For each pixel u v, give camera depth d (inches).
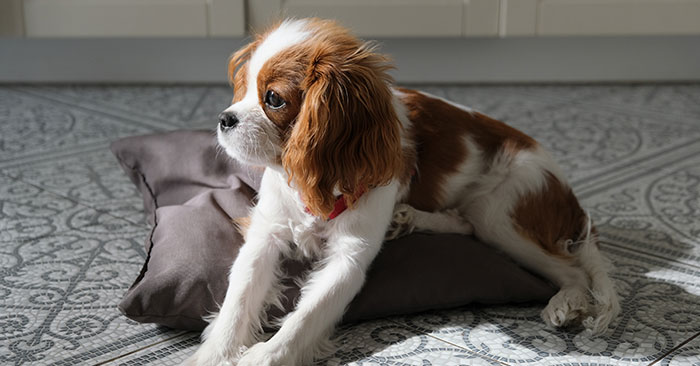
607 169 102.7
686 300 66.2
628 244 78.3
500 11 143.3
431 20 143.4
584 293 63.9
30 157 102.7
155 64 148.7
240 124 54.3
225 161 78.8
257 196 72.5
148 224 81.0
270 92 54.1
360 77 54.5
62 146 108.1
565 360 56.8
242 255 61.2
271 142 54.9
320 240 62.6
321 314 56.4
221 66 149.3
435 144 67.9
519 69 153.9
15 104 130.6
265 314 59.8
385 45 151.1
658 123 125.6
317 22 58.8
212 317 58.8
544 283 65.6
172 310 58.7
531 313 64.0
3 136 111.7
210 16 139.9
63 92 140.6
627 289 68.2
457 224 69.7
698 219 85.1
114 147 84.2
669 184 96.7
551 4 143.5
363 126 55.0
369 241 59.9
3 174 95.6
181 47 147.9
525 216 67.4
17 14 138.2
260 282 59.9
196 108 131.0
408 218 66.7
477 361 56.5
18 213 83.4
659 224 83.7
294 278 62.4
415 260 63.6
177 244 62.6
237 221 66.8
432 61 152.6
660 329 61.2
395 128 56.7
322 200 55.7
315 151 53.9
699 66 154.9
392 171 56.9
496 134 70.6
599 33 145.9
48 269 70.2
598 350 58.1
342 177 55.6
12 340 58.1
